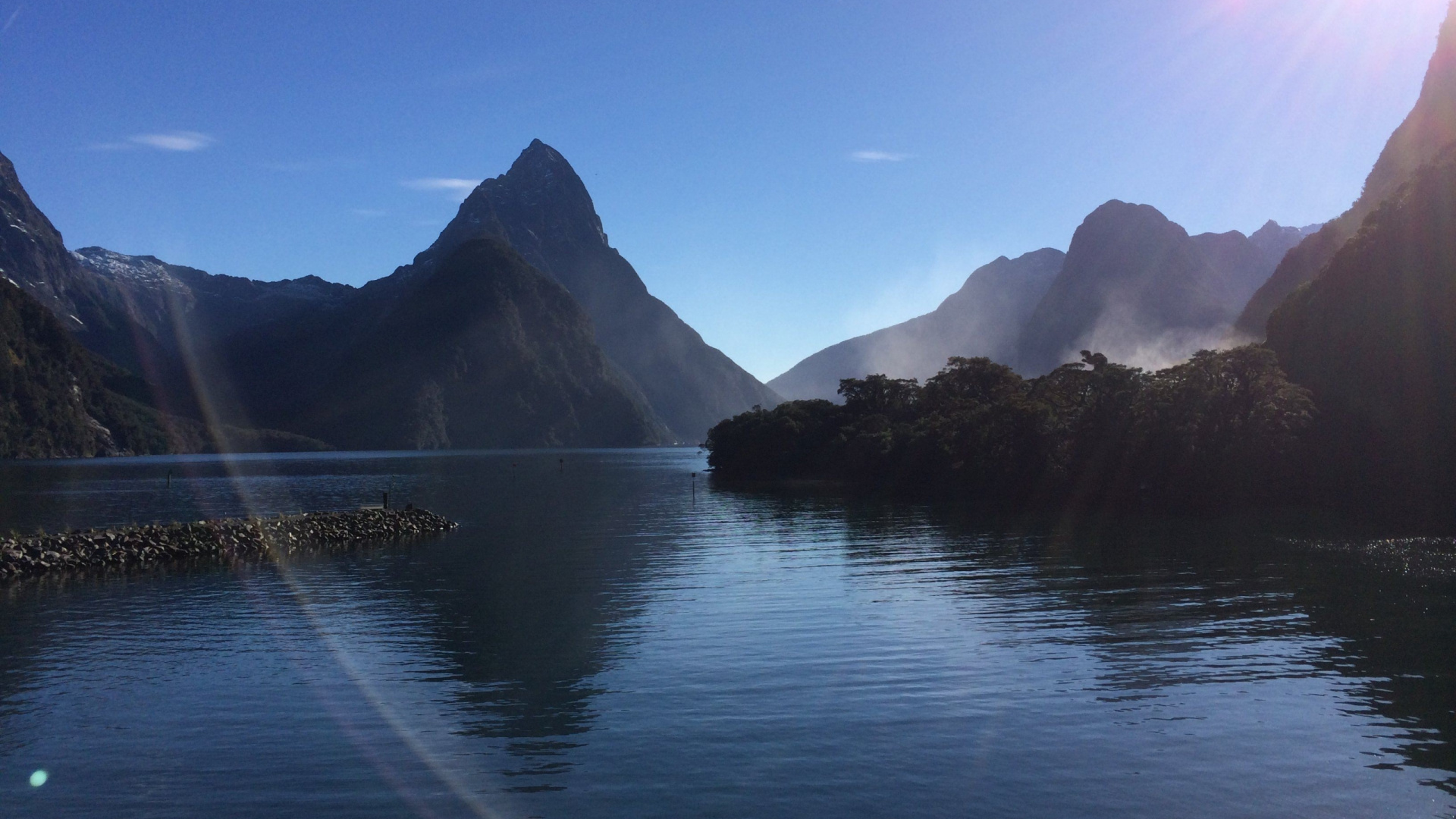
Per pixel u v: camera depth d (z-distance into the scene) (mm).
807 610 35094
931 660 27469
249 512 91250
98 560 50062
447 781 18953
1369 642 29312
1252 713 22625
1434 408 80438
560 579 44469
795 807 17609
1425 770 19172
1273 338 102062
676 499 105500
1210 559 48188
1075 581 41375
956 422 113750
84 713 23391
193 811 17734
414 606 37500
